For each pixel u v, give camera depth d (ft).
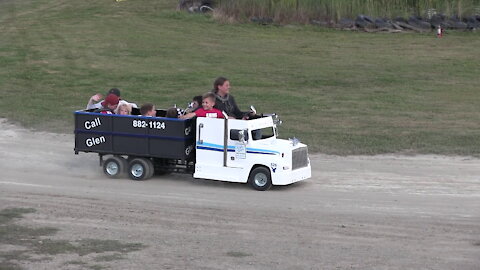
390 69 325.01
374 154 187.52
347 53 361.71
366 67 329.52
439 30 399.03
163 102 260.62
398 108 248.73
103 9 516.32
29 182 161.89
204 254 115.24
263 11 439.22
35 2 574.97
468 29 409.69
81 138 165.99
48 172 171.22
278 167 152.15
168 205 143.33
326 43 386.93
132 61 345.10
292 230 127.34
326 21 424.87
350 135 207.00
